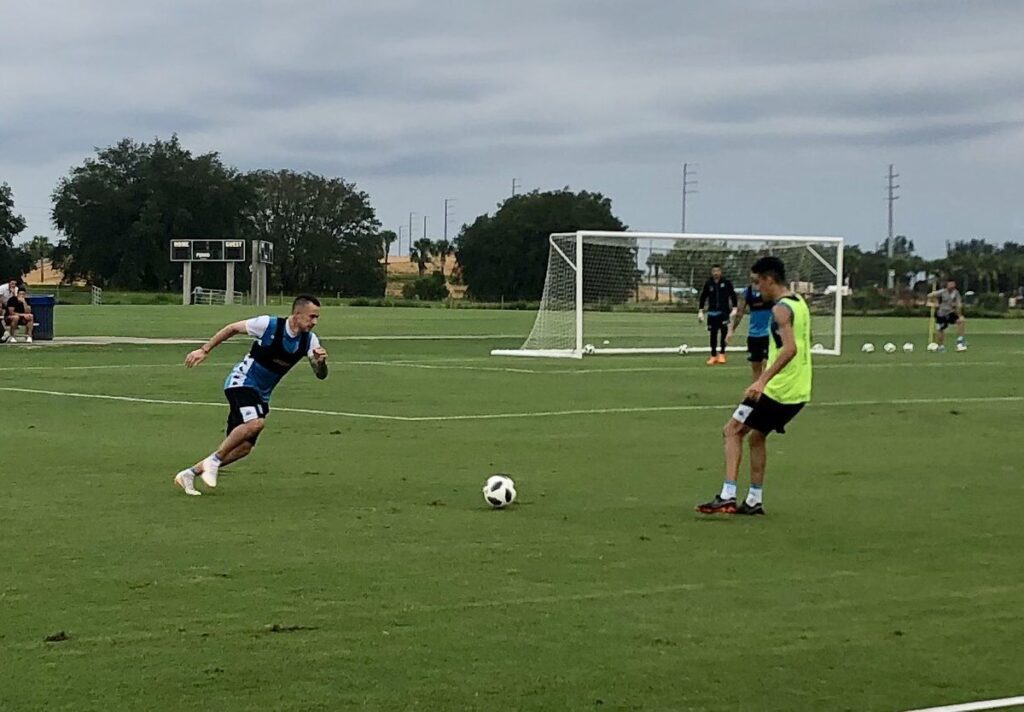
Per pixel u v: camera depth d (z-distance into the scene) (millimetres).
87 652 8234
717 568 10680
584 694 7543
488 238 134000
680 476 15523
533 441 18672
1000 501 13953
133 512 12922
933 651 8430
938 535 12094
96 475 15211
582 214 133875
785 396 12836
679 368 34688
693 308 49906
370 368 33281
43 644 8398
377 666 8000
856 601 9656
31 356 36188
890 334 57781
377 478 15164
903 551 11391
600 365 35625
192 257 116125
